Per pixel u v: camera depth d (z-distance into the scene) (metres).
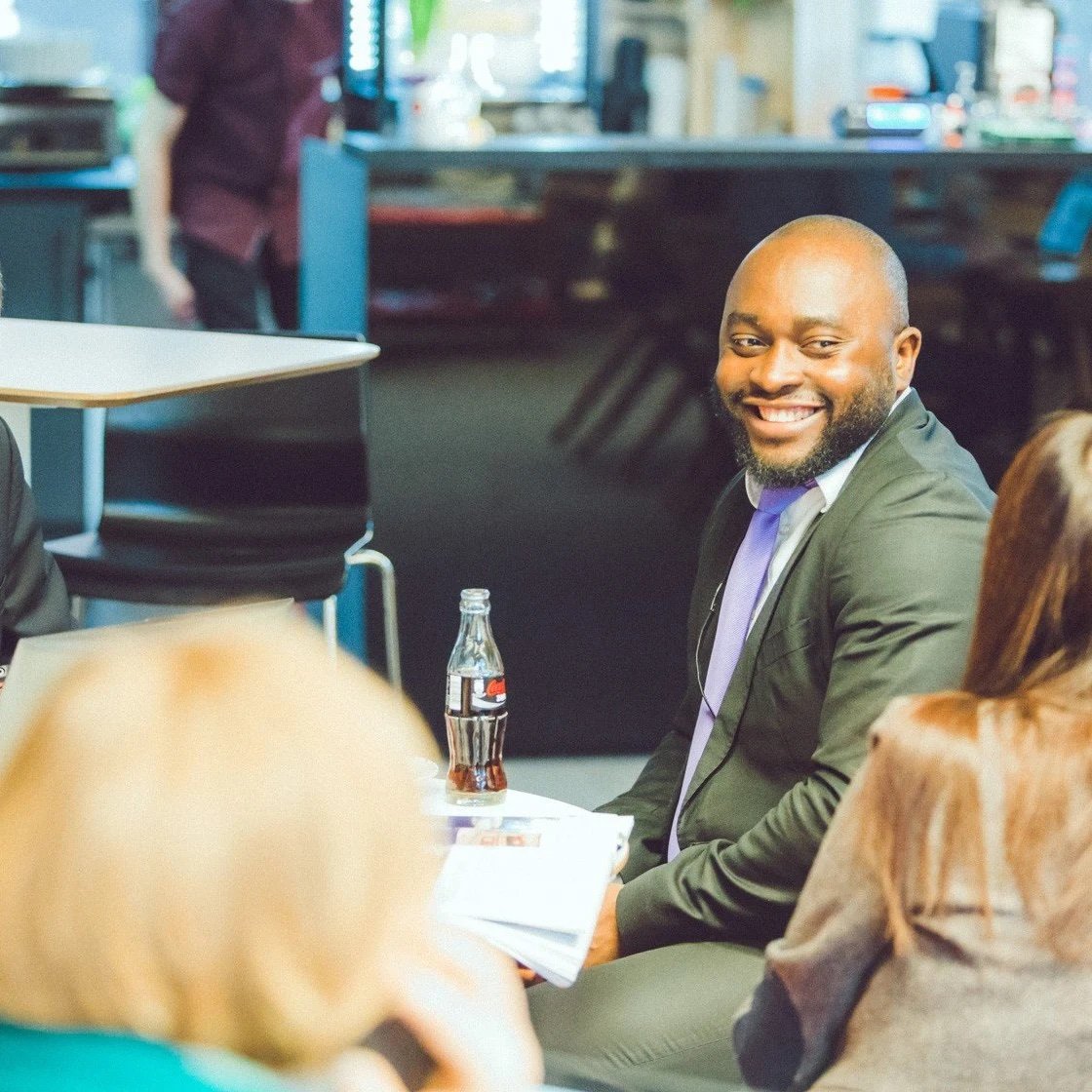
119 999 1.08
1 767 1.12
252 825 1.06
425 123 6.04
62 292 8.16
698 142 6.00
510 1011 1.58
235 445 5.12
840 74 7.33
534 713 6.16
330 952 1.09
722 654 3.27
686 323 5.98
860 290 3.14
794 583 3.08
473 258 5.84
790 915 2.91
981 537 3.00
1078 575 2.26
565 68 7.40
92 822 1.05
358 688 1.15
